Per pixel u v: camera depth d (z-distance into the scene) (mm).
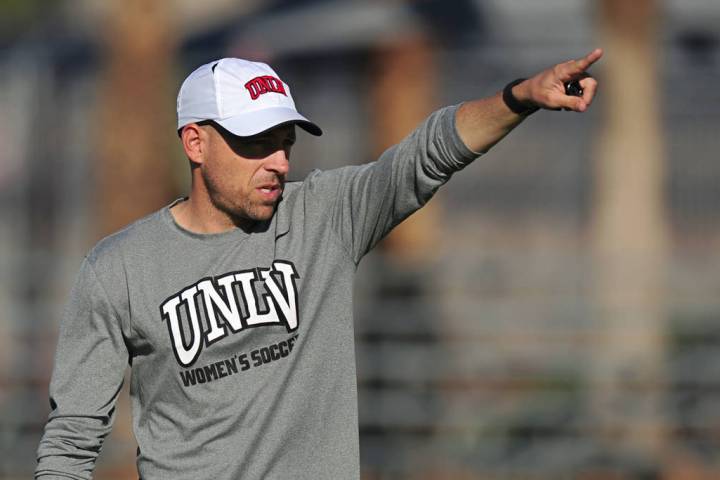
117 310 15359
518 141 55938
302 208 15695
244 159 15102
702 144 49812
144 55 45188
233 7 60250
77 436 15633
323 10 51344
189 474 15172
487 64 48875
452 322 38719
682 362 37719
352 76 52438
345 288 15602
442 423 38156
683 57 48875
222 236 15398
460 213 56219
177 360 15164
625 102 44156
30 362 39062
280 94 15328
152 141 45188
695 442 37906
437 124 15078
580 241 54750
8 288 38906
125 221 45000
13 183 56719
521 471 37625
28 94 54656
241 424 15102
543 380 38438
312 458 15211
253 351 15156
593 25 47219
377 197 15406
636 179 44000
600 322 38188
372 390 38125
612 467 37469
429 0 49188
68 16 77000
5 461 38188
